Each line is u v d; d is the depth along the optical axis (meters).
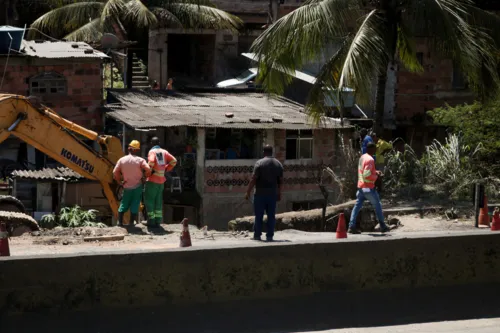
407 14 25.27
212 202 30.72
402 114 37.72
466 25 23.89
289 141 31.66
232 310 12.15
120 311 11.59
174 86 43.69
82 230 18.16
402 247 13.23
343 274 12.85
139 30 43.03
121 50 40.41
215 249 12.15
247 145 31.97
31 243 16.62
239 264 12.27
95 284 11.50
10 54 31.30
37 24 40.41
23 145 31.66
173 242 17.19
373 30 23.78
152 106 32.91
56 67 32.12
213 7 43.22
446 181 23.75
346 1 24.83
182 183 31.16
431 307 13.23
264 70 25.94
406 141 38.22
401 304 13.09
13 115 22.45
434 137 38.47
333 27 24.70
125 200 18.97
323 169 30.45
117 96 34.66
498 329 12.41
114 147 24.19
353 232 17.72
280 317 12.33
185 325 11.83
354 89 24.16
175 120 30.22
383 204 22.38
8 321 11.03
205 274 12.09
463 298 13.49
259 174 15.62
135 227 18.77
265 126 30.23
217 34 44.12
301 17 24.75
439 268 13.45
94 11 40.94
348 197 25.03
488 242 13.80
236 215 31.09
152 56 42.94
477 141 26.94
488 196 23.28
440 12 23.72
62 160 23.44
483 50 24.17
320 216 21.11
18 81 31.77
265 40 25.22
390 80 37.53
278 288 12.47
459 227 19.95
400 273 13.20
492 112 27.38
